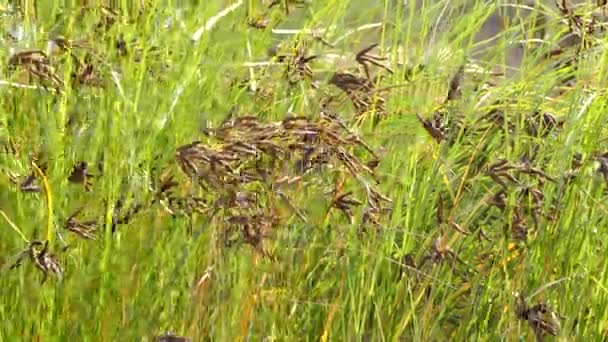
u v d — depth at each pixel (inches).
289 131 128.1
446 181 155.1
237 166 129.0
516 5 182.2
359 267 145.9
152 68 142.0
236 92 149.2
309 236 146.5
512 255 156.3
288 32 164.4
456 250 152.9
